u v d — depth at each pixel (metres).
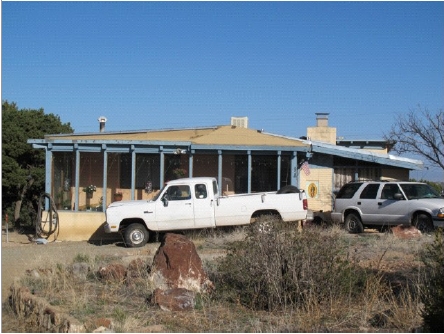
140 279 10.09
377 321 7.96
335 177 22.47
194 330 7.70
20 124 27.75
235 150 19.61
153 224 16.92
